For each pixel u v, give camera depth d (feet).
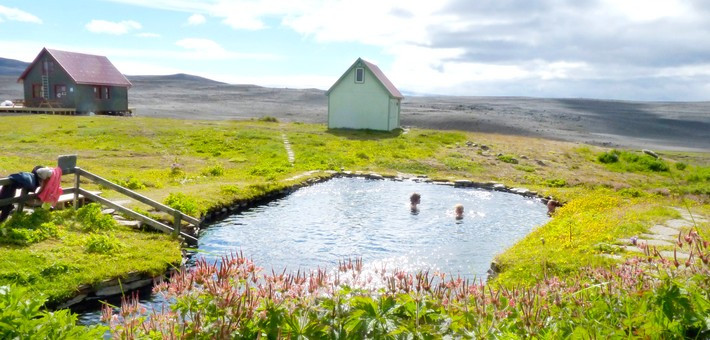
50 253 40.96
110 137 136.46
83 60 222.07
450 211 79.00
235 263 14.44
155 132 147.64
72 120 167.73
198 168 104.06
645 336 14.46
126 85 233.55
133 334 13.70
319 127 184.96
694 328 14.89
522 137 185.57
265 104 357.20
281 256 53.21
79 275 38.29
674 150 187.01
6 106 211.00
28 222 46.44
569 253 43.16
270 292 14.01
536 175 114.32
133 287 40.63
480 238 62.90
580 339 14.51
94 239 44.57
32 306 14.64
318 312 14.25
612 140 213.46
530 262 42.04
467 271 49.16
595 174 118.83
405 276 15.84
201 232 61.57
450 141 157.58
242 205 77.25
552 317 16.05
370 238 61.72
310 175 103.96
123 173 91.35
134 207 60.80
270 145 135.54
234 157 120.37
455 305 15.38
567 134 224.53
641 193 90.17
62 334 14.38
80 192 54.03
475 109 361.71
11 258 38.86
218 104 346.33
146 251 45.85
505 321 15.39
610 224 54.03
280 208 77.71
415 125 228.63
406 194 92.48
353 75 177.58
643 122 301.84
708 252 16.19
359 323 13.76
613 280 18.38
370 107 177.88
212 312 13.43
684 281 15.88
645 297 15.98
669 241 46.16
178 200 63.67
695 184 105.81
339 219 71.46
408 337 13.82
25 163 92.38
